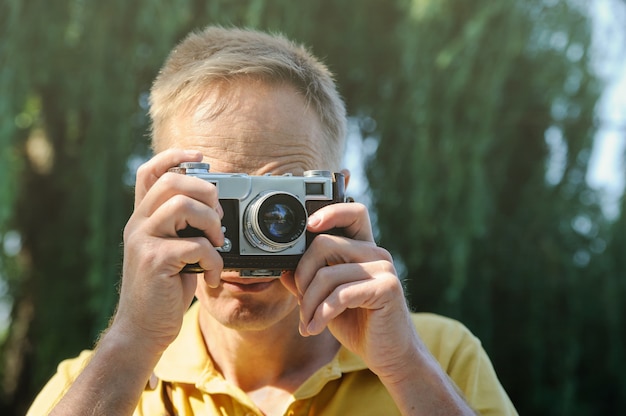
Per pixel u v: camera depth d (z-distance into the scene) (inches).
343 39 243.6
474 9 225.6
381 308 70.2
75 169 236.5
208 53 80.0
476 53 222.5
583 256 241.1
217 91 76.2
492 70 223.3
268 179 73.0
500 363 239.1
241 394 76.3
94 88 218.1
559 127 238.7
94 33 220.4
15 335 245.8
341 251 72.0
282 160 75.4
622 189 241.0
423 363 71.9
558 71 232.7
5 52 209.3
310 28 233.9
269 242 71.4
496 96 224.2
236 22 225.9
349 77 246.1
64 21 218.8
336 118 83.4
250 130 75.0
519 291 238.2
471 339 86.4
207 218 69.2
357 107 247.9
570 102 236.5
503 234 239.3
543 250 237.5
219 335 81.0
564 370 233.5
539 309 235.6
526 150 244.7
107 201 217.2
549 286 236.4
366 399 77.4
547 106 238.7
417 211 221.1
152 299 69.0
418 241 225.3
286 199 72.7
